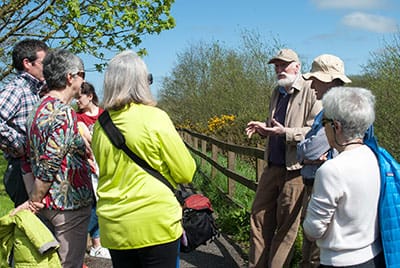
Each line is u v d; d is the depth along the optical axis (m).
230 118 17.36
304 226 2.59
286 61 4.17
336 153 3.58
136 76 2.94
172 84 27.56
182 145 2.95
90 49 9.05
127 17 8.73
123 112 2.94
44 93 3.66
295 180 4.20
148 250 2.91
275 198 4.49
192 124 24.69
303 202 3.90
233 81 22.02
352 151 2.51
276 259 4.26
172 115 27.52
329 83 3.70
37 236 3.18
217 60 24.36
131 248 2.90
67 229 3.39
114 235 2.92
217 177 9.36
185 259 5.41
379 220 2.49
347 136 2.52
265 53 19.95
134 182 2.89
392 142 8.95
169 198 2.94
